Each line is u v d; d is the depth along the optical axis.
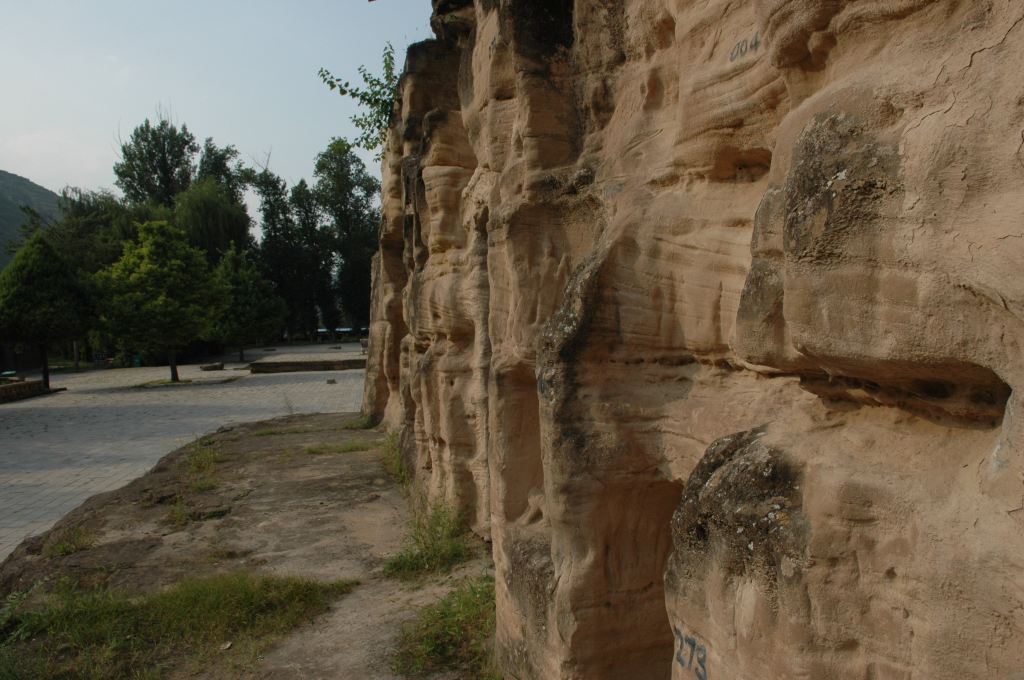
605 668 3.53
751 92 2.77
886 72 1.74
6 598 6.00
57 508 9.84
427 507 7.55
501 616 4.47
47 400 22.38
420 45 8.87
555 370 3.37
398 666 4.62
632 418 3.33
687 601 2.25
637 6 3.67
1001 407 1.65
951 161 1.55
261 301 37.84
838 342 1.80
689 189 3.23
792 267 1.89
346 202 50.22
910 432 1.87
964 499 1.60
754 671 1.95
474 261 6.57
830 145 1.80
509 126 4.91
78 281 24.62
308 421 15.09
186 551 7.04
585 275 3.35
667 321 3.25
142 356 36.19
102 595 5.70
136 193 47.06
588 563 3.42
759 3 2.15
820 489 1.87
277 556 6.82
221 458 11.23
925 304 1.61
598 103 4.07
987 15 1.57
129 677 4.64
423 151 7.52
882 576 1.73
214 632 5.14
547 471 3.48
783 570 1.88
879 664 1.73
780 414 2.50
